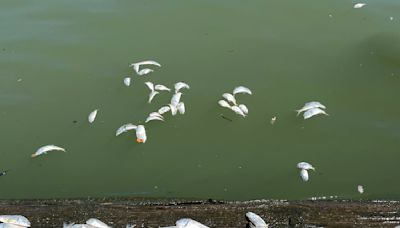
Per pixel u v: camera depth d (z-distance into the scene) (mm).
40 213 3693
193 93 4652
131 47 4992
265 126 4500
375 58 4859
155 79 4746
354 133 4449
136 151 4348
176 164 4277
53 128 4461
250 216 3646
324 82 4738
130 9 5340
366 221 3662
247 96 4648
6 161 4266
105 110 4566
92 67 4844
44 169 4242
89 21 5219
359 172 4223
